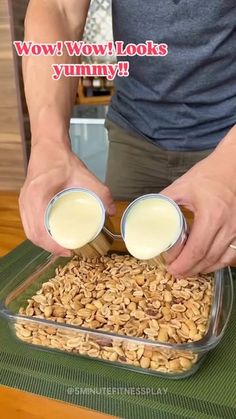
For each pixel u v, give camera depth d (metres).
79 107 1.35
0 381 0.39
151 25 0.63
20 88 1.04
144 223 0.40
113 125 0.77
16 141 1.07
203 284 0.46
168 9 0.61
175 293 0.45
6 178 1.11
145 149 0.74
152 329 0.40
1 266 0.57
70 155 0.50
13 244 0.62
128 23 0.65
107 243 0.45
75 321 0.42
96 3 1.23
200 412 0.35
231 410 0.35
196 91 0.67
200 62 0.63
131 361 0.39
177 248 0.38
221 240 0.39
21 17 1.03
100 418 0.35
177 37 0.62
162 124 0.71
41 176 0.47
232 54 0.64
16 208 0.72
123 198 0.78
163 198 0.40
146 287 0.46
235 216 0.39
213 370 0.39
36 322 0.41
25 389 0.38
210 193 0.39
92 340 0.40
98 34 1.26
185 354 0.38
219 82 0.66
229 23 0.60
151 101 0.70
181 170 0.73
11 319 0.42
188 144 0.71
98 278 0.48
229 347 0.42
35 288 0.48
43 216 0.44
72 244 0.41
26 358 0.42
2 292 0.47
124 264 0.49
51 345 0.42
